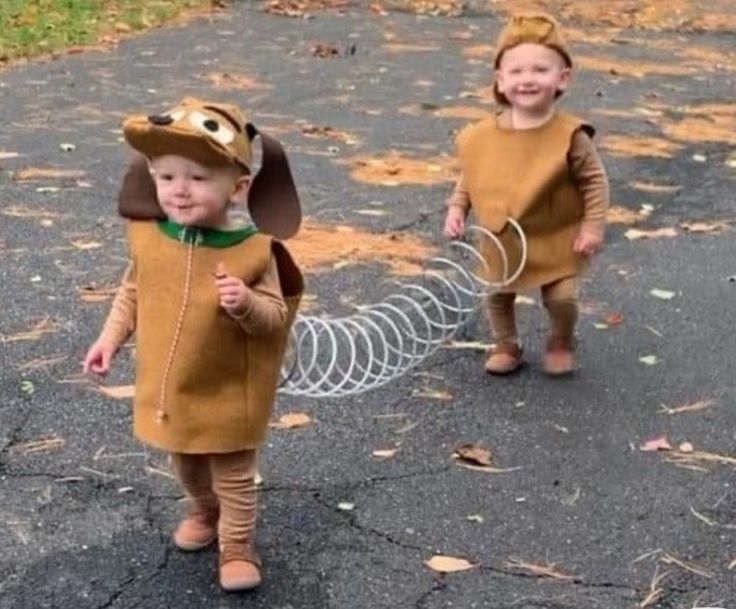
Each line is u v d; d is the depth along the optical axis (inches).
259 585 89.2
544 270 121.1
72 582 89.2
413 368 124.6
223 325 85.9
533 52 119.0
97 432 110.4
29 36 293.9
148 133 82.1
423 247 160.9
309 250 158.1
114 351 88.8
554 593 89.4
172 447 87.1
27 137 210.1
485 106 245.8
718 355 131.2
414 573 91.5
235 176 85.0
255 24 332.5
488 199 121.2
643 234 170.6
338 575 91.0
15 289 142.1
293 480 103.7
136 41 300.7
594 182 120.2
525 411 117.3
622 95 261.6
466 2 378.6
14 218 167.8
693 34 345.4
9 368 121.9
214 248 86.0
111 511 98.3
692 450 110.9
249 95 248.4
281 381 101.8
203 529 93.3
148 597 87.9
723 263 159.9
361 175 194.9
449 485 103.8
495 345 125.6
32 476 103.0
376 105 243.6
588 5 379.6
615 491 103.6
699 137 227.6
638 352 131.3
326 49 298.2
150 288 87.0
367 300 140.6
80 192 180.5
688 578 91.7
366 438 111.1
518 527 97.9
